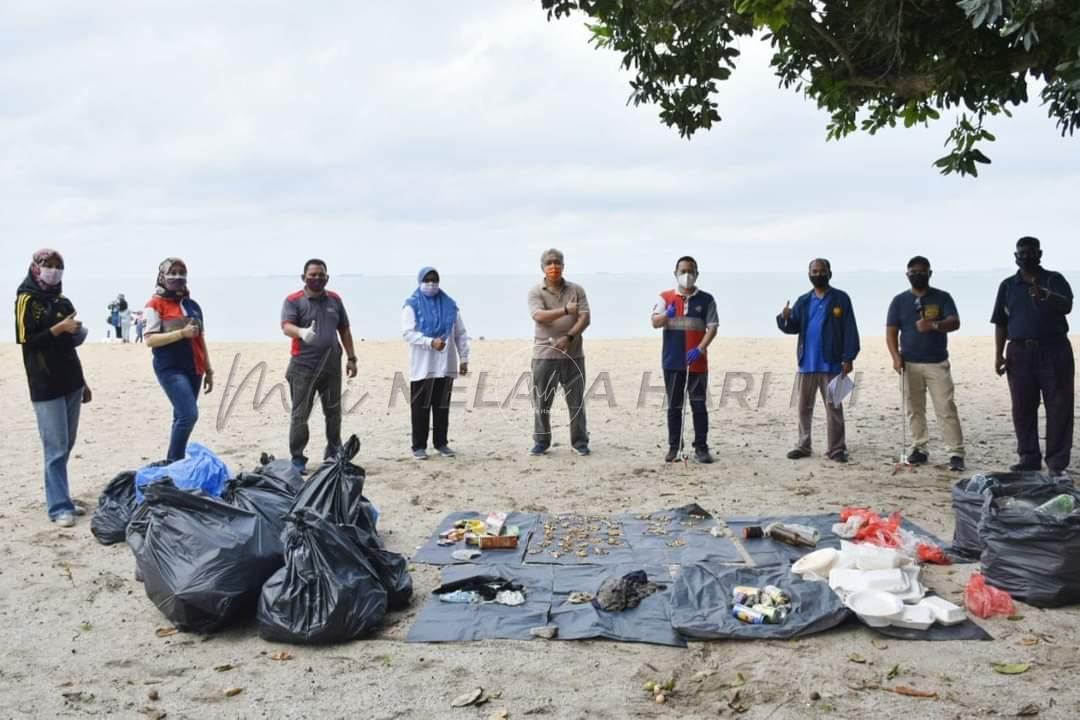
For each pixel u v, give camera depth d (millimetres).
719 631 4387
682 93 7461
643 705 3754
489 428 11531
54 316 6629
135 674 4133
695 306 8812
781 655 4199
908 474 8156
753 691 3840
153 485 4852
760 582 4918
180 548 4625
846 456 8867
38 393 6656
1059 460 7629
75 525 6746
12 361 21016
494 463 9070
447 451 9508
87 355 23344
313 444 10344
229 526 4758
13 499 7605
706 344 8789
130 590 5316
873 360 19266
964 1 4898
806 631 4410
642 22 6918
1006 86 6688
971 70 6566
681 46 7199
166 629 4680
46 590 5301
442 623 4656
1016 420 7812
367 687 3943
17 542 6273
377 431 11266
